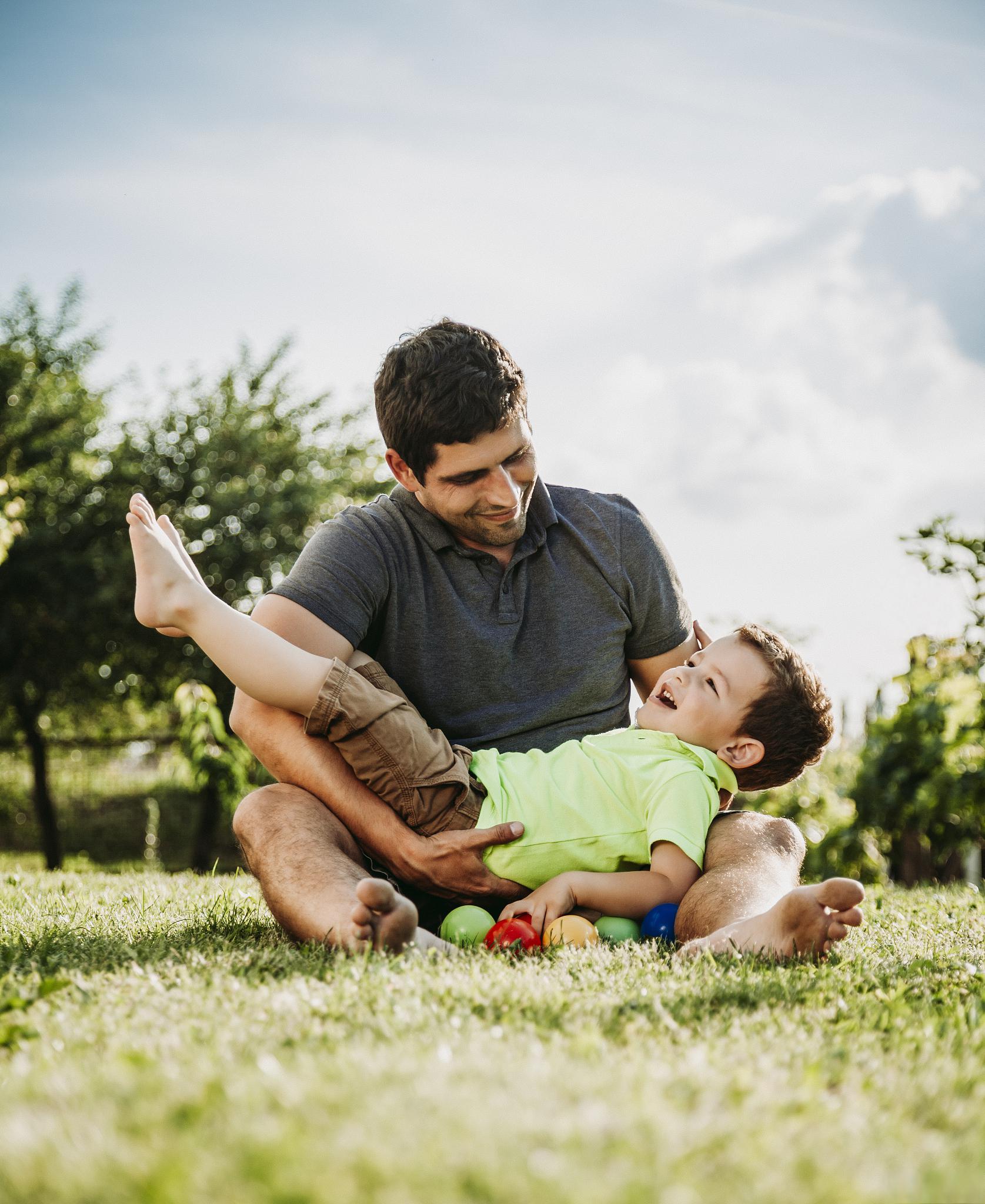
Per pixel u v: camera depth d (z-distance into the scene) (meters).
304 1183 0.90
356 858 2.47
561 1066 1.21
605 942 2.33
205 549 18.98
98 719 19.67
